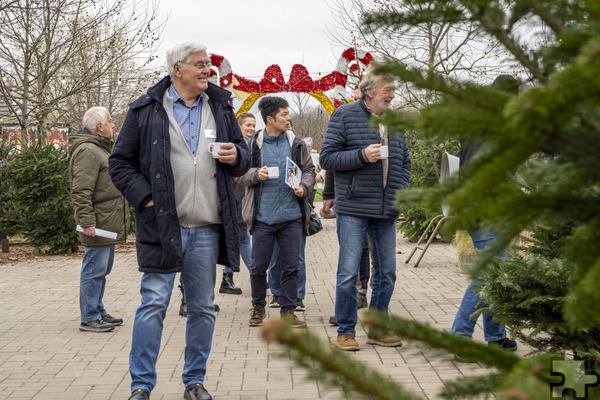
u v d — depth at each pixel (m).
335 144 6.01
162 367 5.72
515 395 0.73
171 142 4.62
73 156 6.89
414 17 0.92
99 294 7.21
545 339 3.02
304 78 15.66
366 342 6.25
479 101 0.85
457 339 0.98
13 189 13.92
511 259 2.98
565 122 0.74
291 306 7.09
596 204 0.89
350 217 6.00
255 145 7.22
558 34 0.86
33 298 9.21
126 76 22.00
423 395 0.87
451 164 5.13
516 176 0.90
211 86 4.82
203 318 4.70
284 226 7.14
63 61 18.45
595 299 0.79
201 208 4.61
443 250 13.67
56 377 5.51
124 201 7.16
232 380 5.29
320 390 0.87
